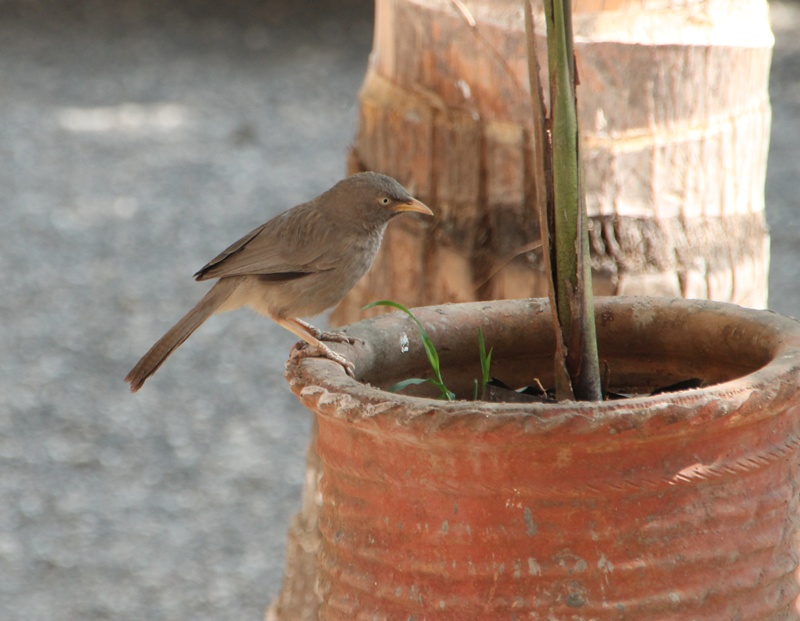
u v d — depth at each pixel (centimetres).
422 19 875
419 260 894
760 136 893
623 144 838
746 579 527
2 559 1565
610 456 499
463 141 873
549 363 690
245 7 4544
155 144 3244
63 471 1789
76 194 2928
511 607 509
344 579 554
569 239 581
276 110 3488
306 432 1898
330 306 845
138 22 4406
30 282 2461
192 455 1830
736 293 888
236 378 2083
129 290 2423
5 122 3409
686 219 857
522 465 500
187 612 1443
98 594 1487
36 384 2055
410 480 521
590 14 831
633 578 508
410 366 663
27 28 4334
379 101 916
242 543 1600
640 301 665
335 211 820
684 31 838
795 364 532
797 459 557
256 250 816
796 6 4300
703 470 509
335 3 4569
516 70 848
